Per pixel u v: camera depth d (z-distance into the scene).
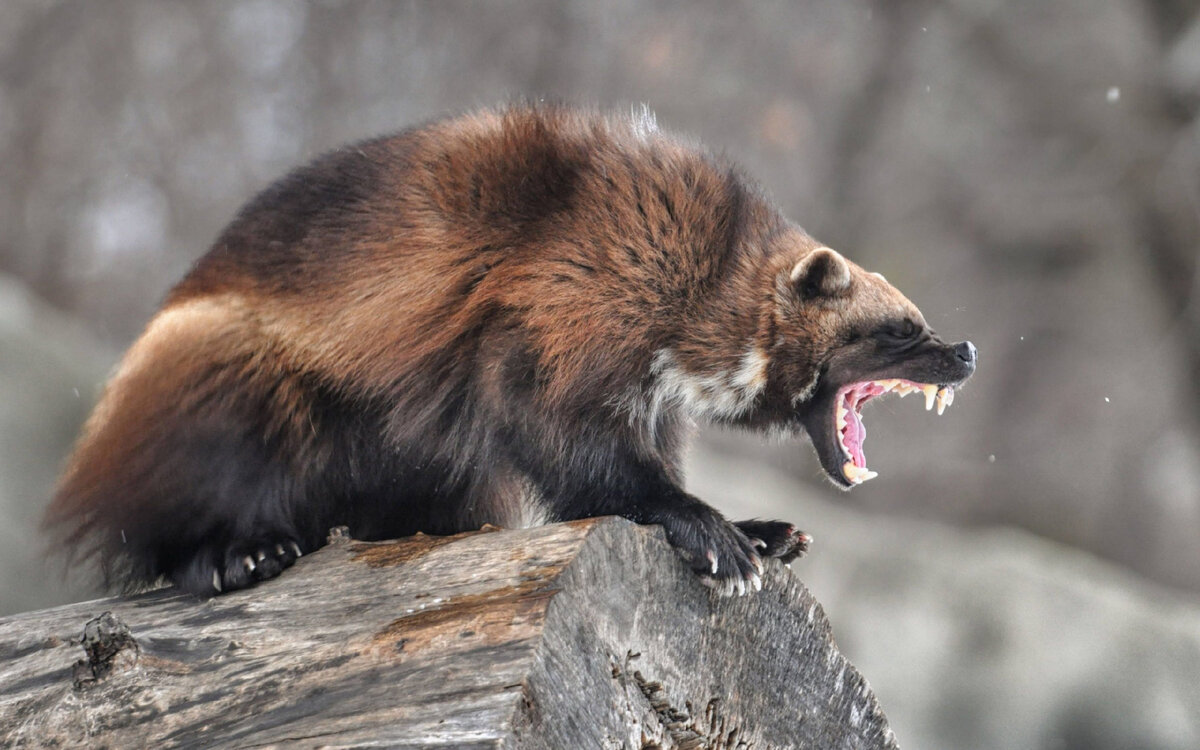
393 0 26.38
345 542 5.85
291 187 7.33
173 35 25.66
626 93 26.62
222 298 7.01
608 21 27.28
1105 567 20.41
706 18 27.72
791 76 28.33
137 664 5.22
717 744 5.61
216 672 5.13
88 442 7.05
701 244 7.04
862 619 16.66
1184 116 21.27
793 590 5.93
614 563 5.10
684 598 5.52
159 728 4.99
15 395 16.12
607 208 6.87
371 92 25.78
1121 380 27.33
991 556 17.66
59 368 17.03
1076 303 28.16
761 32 28.06
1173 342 22.41
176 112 25.02
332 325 6.93
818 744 6.00
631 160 7.05
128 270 23.25
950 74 29.77
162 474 6.62
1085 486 26.38
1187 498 26.03
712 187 7.21
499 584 4.88
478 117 7.42
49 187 23.75
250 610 5.50
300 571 5.70
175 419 6.70
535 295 6.69
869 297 7.51
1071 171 28.77
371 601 5.19
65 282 22.84
